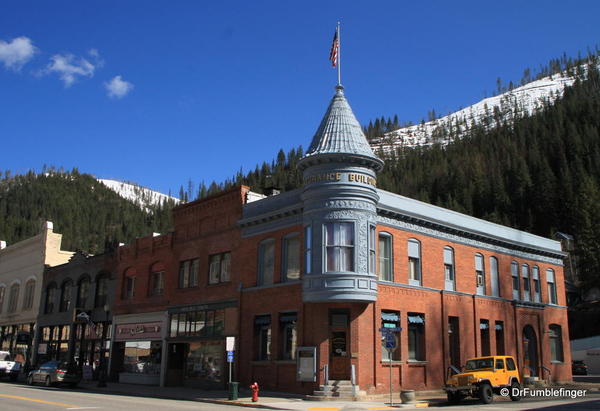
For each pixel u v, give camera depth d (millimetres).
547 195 104250
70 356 44469
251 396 25375
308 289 25031
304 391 25062
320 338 24938
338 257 24953
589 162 118250
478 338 31641
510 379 24359
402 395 22297
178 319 34281
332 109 27891
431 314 29312
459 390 22984
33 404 19812
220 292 31281
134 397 26250
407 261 28859
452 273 31516
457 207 114812
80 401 21734
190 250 34531
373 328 25688
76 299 45938
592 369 63906
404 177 171250
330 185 25500
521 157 135500
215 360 30781
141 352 37188
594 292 82625
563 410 18516
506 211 111625
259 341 28484
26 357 50812
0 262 60250
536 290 38125
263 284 29000
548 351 37375
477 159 159250
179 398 26156
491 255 34688
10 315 55312
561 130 152125
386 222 28141
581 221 88438
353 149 26156
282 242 28266
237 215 31438
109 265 42812
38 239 53719
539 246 38938
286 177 182125
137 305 38188
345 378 24750
